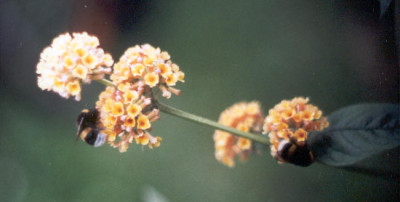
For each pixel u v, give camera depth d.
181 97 0.62
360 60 0.53
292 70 0.59
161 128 0.60
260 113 0.39
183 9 0.73
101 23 0.77
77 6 0.78
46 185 0.61
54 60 0.34
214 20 0.69
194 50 0.68
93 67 0.34
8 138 0.67
